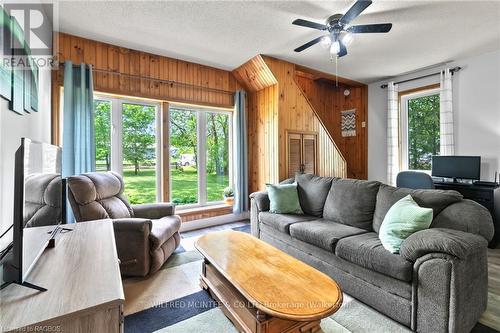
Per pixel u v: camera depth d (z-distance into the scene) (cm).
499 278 235
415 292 161
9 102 153
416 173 350
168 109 393
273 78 398
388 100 485
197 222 414
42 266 119
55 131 298
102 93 337
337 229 238
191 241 347
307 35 315
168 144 393
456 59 399
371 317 179
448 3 251
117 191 295
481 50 366
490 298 200
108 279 107
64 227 183
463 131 399
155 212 307
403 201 208
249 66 411
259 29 299
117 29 298
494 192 323
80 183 233
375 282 185
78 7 252
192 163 427
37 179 126
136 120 374
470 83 391
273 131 413
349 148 567
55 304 89
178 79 395
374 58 393
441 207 200
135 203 372
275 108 409
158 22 282
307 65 425
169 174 397
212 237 238
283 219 284
